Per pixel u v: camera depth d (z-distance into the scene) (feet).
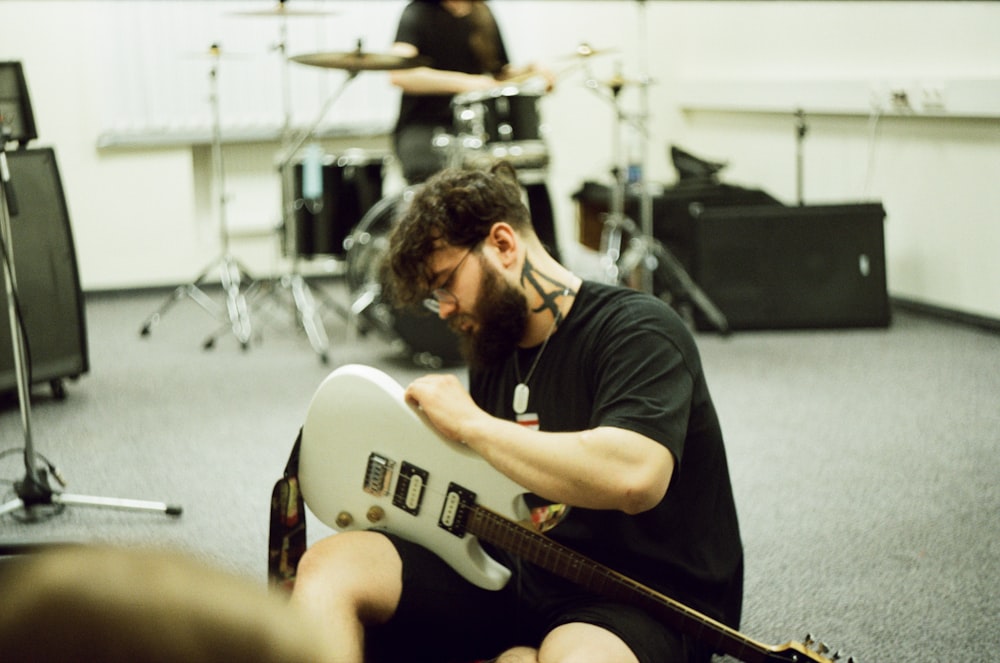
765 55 18.42
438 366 13.58
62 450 10.59
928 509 8.79
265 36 18.21
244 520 8.82
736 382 12.73
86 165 17.76
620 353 4.85
